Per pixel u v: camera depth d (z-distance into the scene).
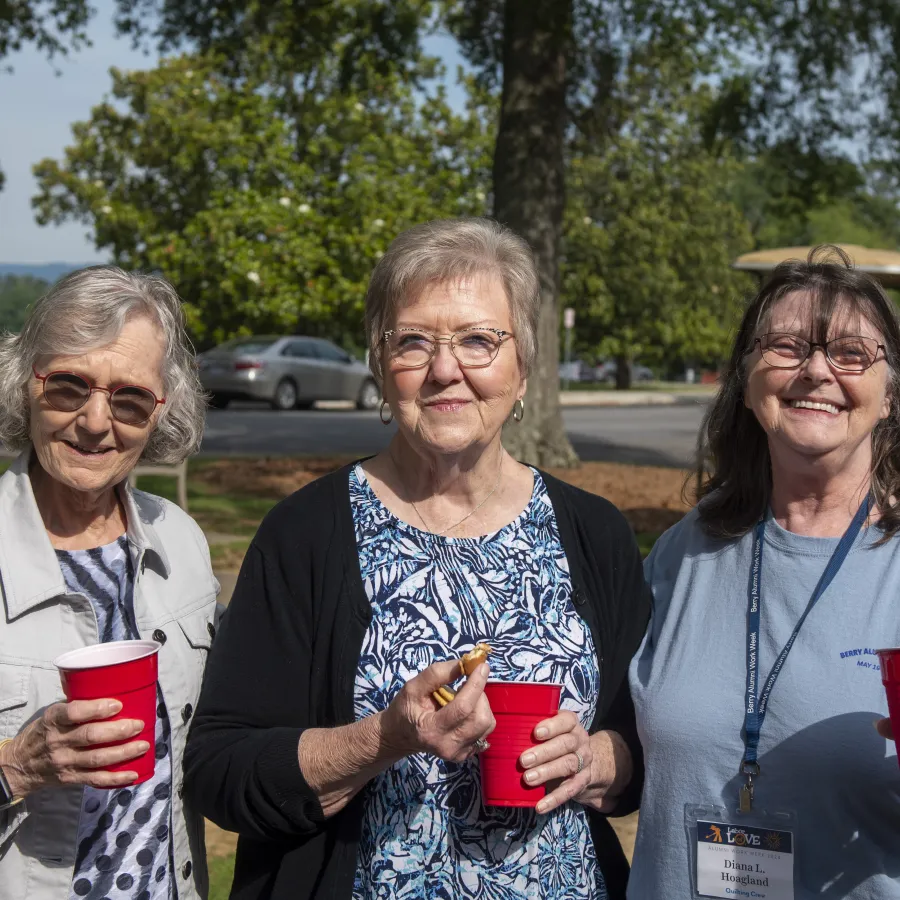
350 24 13.77
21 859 1.94
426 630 2.09
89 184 31.31
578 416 25.59
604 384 54.28
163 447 2.19
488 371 2.13
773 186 14.32
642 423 23.09
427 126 29.64
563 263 36.84
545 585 2.18
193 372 2.22
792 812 2.00
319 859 2.05
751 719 2.06
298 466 13.41
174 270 27.53
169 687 2.11
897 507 2.09
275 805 1.96
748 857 2.03
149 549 2.12
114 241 31.47
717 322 39.16
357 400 24.80
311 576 2.13
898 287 9.72
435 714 1.80
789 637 2.09
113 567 2.12
